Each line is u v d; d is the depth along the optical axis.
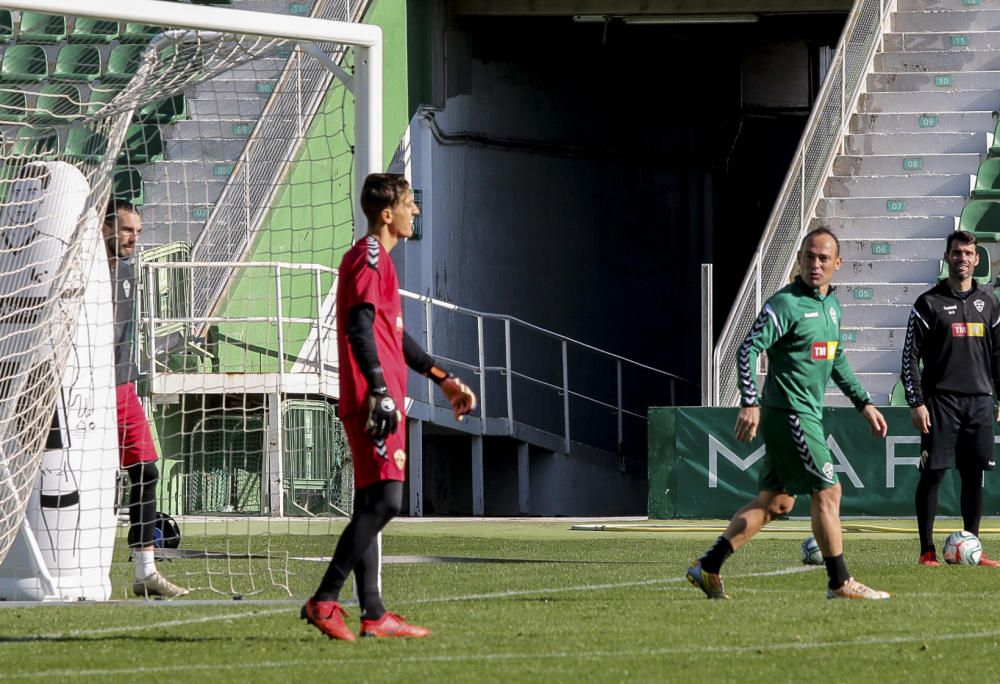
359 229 27.62
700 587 25.98
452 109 72.31
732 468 46.34
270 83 58.88
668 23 74.38
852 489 45.97
